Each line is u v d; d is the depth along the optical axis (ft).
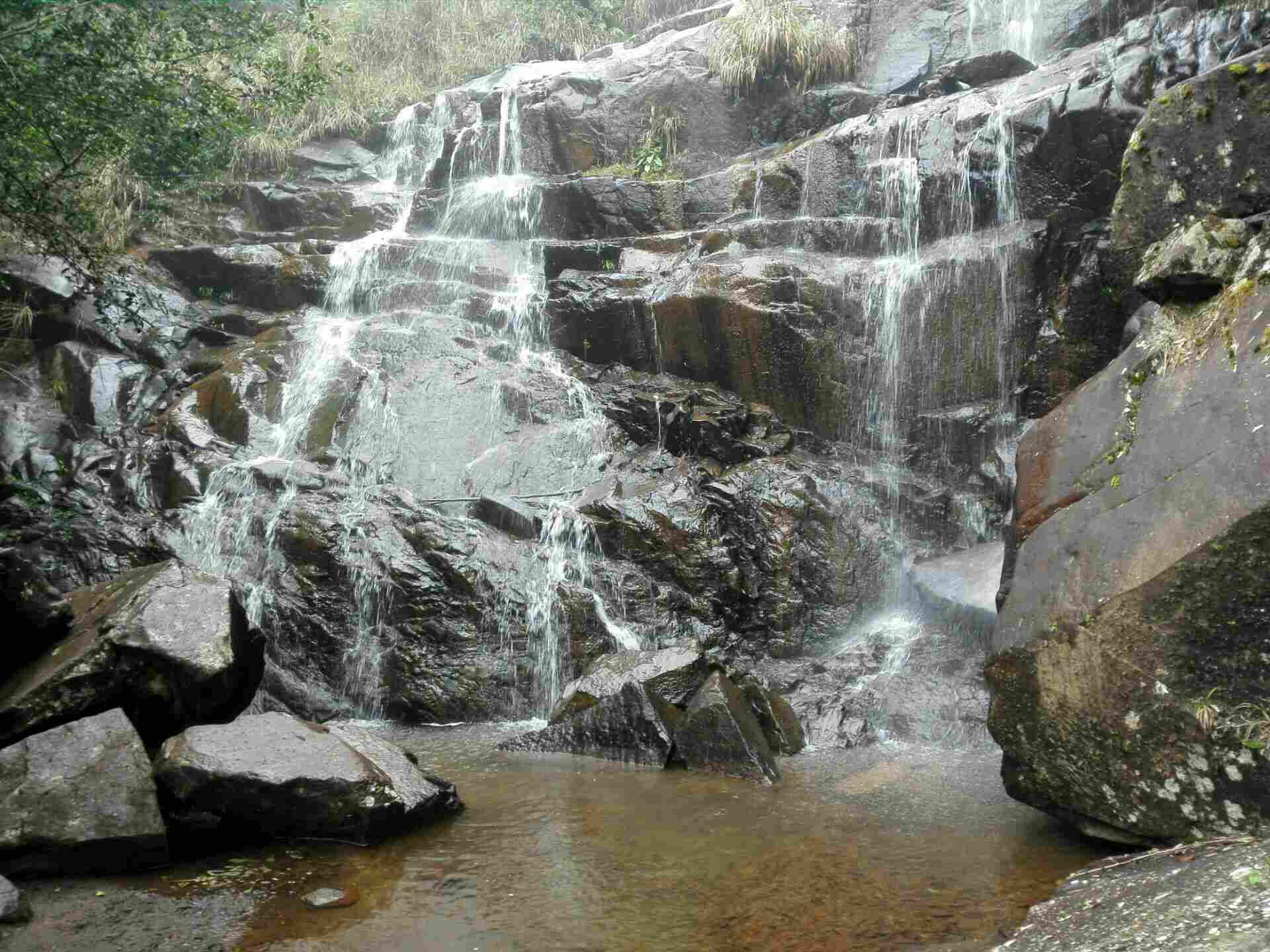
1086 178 30.30
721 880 15.15
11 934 13.43
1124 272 17.02
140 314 40.22
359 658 28.71
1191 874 11.77
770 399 33.68
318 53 41.55
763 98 45.50
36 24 28.99
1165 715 13.28
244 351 38.52
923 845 16.24
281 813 16.85
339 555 29.76
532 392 35.53
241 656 19.81
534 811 18.79
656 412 33.83
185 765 16.37
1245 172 15.10
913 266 32.40
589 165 48.34
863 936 13.01
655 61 49.14
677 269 36.73
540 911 14.24
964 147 33.35
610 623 28.32
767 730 23.12
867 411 32.48
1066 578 14.65
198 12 35.40
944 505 30.19
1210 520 12.80
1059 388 30.09
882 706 24.07
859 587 28.73
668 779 20.89
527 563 29.48
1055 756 14.88
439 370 36.63
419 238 44.50
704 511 29.94
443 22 65.21
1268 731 12.44
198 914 14.24
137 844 15.65
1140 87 29.43
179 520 31.27
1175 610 13.15
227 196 49.55
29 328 38.58
